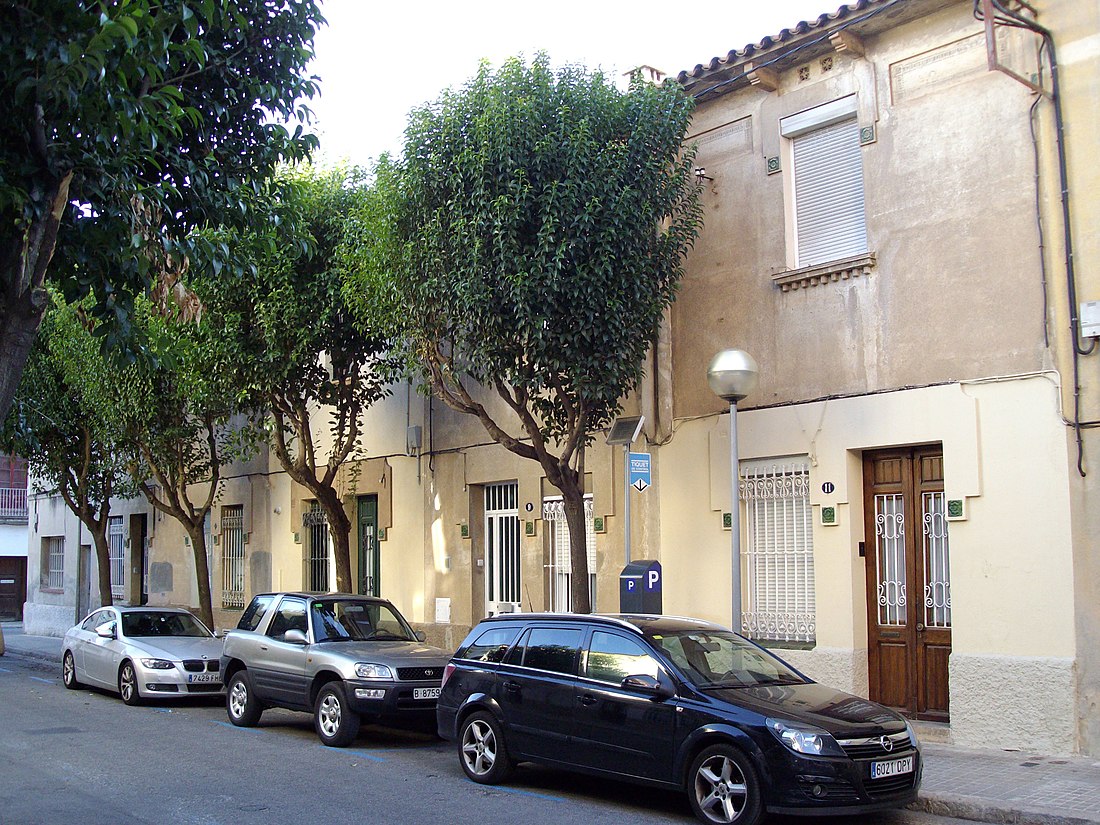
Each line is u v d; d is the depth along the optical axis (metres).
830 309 12.71
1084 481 10.43
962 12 11.78
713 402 13.84
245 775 10.24
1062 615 10.48
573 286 11.94
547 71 12.73
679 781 8.33
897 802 8.06
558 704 9.30
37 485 27.52
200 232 10.69
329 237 15.62
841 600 12.24
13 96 8.06
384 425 19.73
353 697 11.62
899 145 12.21
